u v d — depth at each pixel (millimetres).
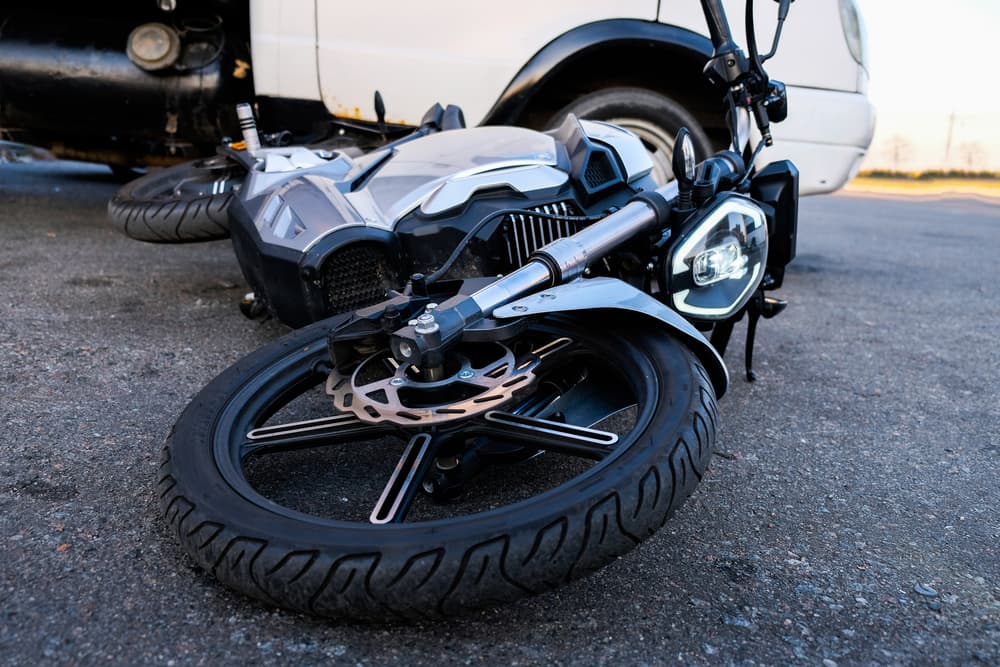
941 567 1660
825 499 1953
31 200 5781
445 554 1266
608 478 1373
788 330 3523
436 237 2307
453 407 1581
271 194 2553
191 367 2697
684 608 1490
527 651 1364
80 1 4293
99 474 1949
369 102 4035
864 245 6254
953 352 3279
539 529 1289
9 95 4316
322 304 2334
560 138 2660
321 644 1372
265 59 4082
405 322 1720
